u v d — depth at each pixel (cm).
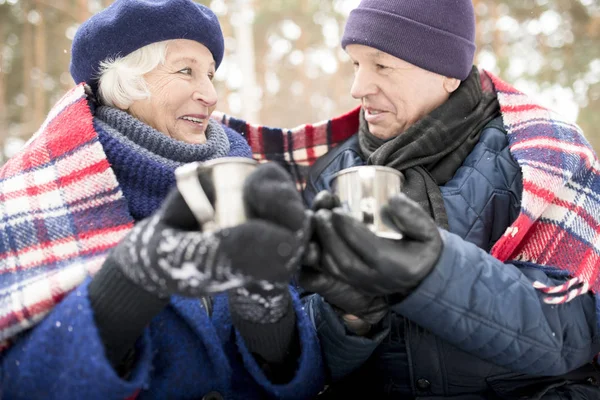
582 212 139
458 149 154
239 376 125
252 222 76
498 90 165
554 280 125
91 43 140
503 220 141
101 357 91
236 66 1043
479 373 129
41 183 127
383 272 91
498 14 864
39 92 841
